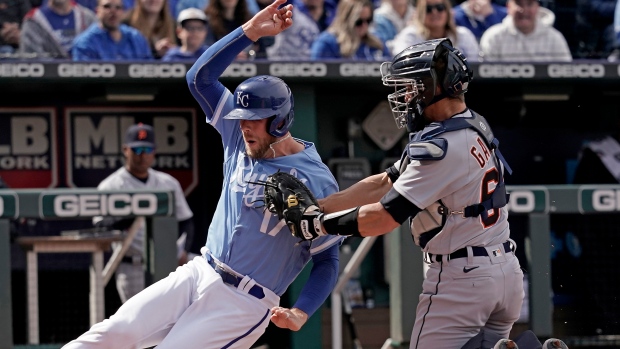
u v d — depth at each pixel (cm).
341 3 3159
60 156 3219
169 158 3269
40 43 3041
